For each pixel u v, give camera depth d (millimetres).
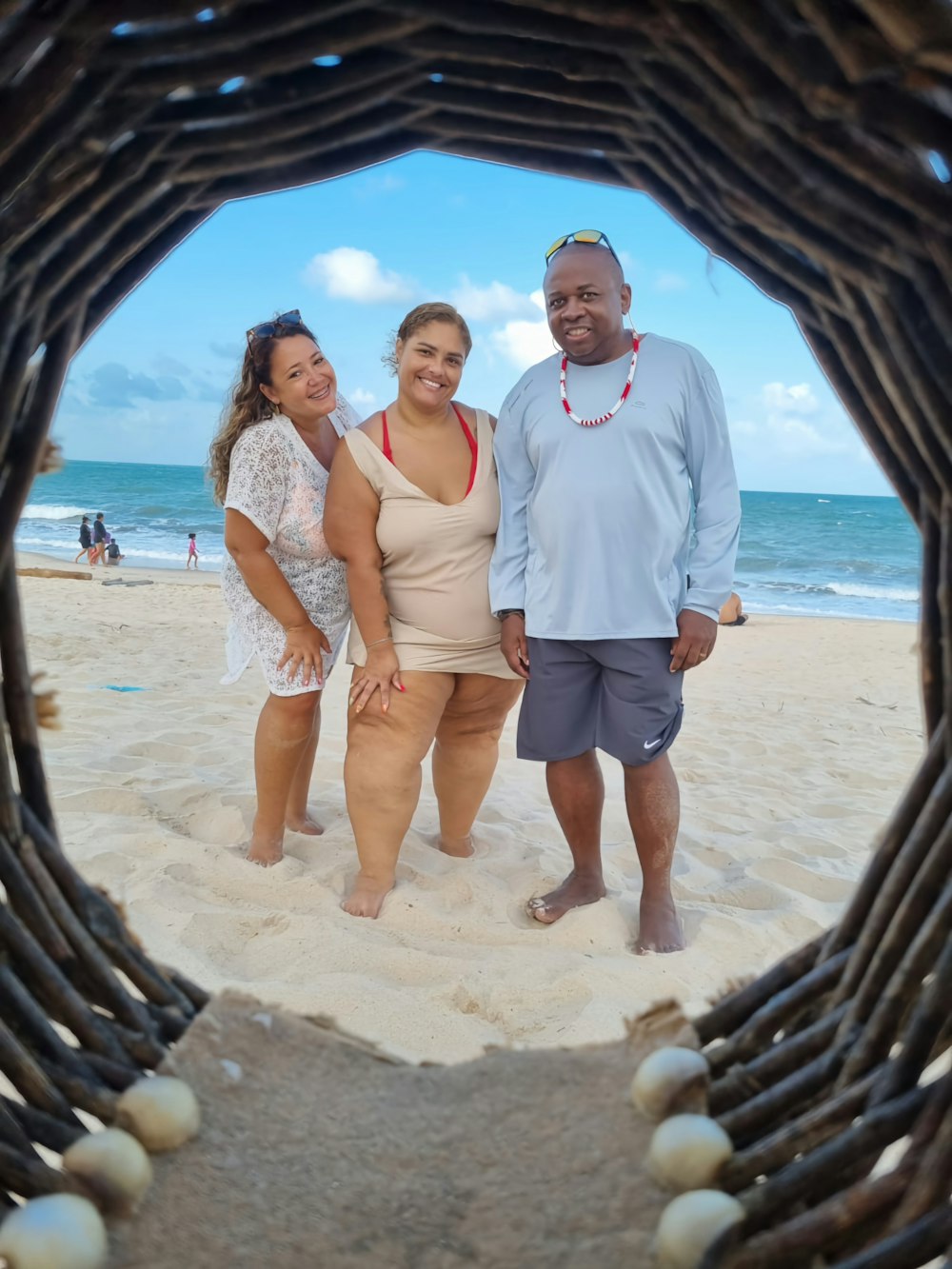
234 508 2988
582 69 847
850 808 4348
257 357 3037
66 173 823
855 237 779
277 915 2740
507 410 2887
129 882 2900
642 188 1019
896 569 25359
